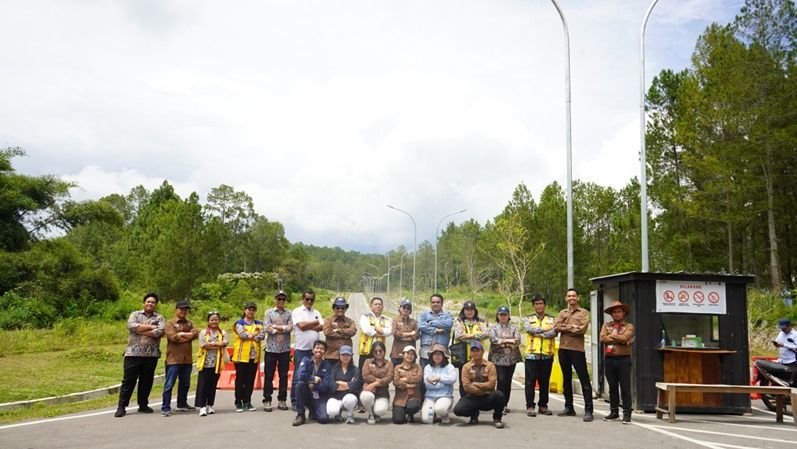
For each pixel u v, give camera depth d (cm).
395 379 1049
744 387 1113
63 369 1839
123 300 4128
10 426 990
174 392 1477
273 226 11144
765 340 2720
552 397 1491
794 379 1327
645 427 1036
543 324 1163
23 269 3906
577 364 1123
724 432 1002
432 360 1064
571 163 1834
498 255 5462
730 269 3297
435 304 1185
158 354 1129
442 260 8956
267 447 837
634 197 4341
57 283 3934
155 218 6006
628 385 1077
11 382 1531
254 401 1341
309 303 1198
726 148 2997
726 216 3062
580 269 4662
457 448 843
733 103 2977
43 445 843
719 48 3123
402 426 1025
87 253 6894
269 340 1188
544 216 4784
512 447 853
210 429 970
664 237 3600
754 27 3133
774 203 3062
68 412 1149
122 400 1096
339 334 1141
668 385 1101
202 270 5000
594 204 5000
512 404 1341
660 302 1238
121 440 878
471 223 7669
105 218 4753
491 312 6184
